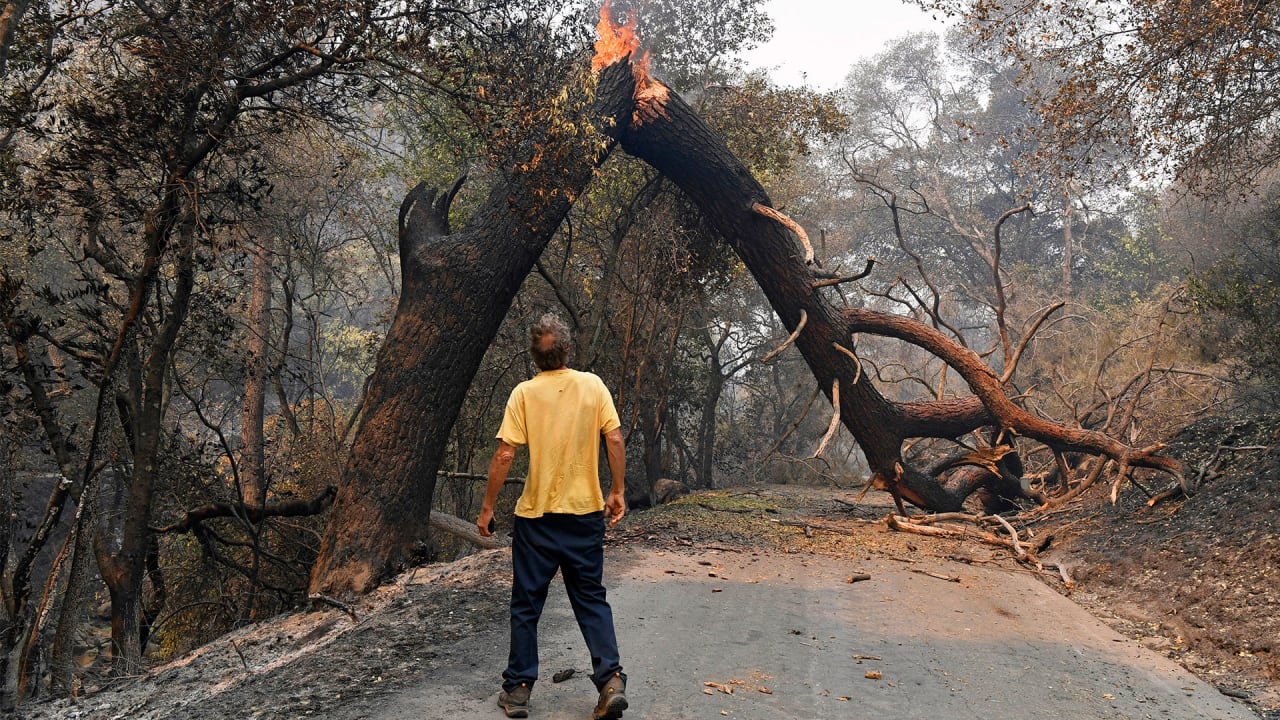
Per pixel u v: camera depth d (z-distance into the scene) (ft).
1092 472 37.32
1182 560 22.62
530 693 11.56
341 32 22.91
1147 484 34.22
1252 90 30.76
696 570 23.84
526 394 11.69
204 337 31.78
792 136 48.88
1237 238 50.90
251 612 36.24
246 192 25.46
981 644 17.31
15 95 22.48
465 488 47.21
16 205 23.32
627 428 55.57
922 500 39.40
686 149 36.88
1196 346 48.73
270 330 51.52
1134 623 20.12
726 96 49.73
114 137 22.35
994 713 12.99
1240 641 17.04
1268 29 28.22
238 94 24.08
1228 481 28.37
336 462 39.55
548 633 16.07
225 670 17.03
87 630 36.24
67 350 24.53
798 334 37.11
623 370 46.47
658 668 14.19
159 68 22.20
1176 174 33.19
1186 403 45.68
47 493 46.68
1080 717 13.03
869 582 23.40
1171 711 13.58
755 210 37.29
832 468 75.25
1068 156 33.01
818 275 39.19
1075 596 23.58
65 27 24.75
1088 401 53.67
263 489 37.65
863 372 39.06
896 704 13.14
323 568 23.63
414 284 26.76
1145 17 29.01
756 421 91.50
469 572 22.41
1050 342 69.97
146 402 25.05
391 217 51.29
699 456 76.59
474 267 26.84
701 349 74.23
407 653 14.69
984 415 40.04
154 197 26.32
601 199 44.98
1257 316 38.04
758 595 20.89
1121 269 97.76
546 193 26.45
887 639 17.30
